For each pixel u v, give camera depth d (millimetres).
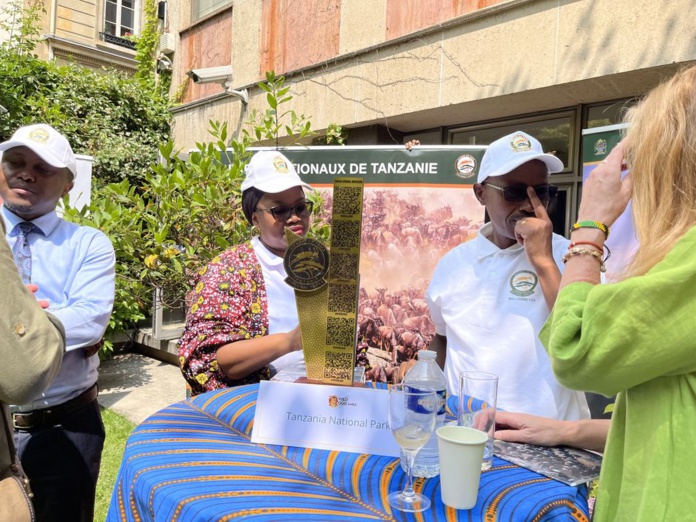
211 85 7352
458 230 3332
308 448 1276
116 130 9078
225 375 1861
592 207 1106
